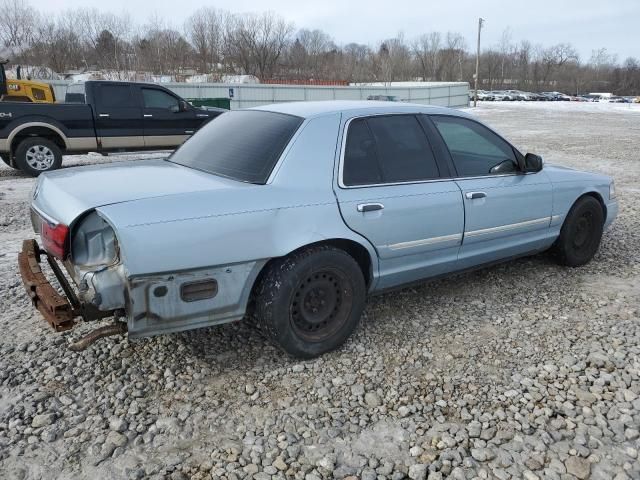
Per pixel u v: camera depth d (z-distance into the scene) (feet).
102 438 8.92
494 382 10.62
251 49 209.46
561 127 81.82
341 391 10.32
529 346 12.03
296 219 10.46
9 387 10.28
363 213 11.36
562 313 13.74
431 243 12.73
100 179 10.86
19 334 12.35
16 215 23.85
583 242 17.02
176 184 10.33
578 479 8.14
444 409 9.80
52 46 150.82
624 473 8.24
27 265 10.96
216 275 9.77
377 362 11.35
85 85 35.60
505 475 8.19
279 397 10.12
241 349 11.82
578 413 9.64
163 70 169.99
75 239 9.61
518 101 221.05
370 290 12.36
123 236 8.86
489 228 13.93
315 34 264.93
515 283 15.79
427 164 12.86
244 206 9.95
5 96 45.29
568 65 338.75
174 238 9.23
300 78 218.18
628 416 9.53
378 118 12.37
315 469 8.32
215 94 109.29
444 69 302.66
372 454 8.65
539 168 15.01
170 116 38.09
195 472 8.23
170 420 9.42
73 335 12.30
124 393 10.12
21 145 33.60
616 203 17.97
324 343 11.39
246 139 11.80
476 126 14.26
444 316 13.57
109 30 160.76
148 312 9.29
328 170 11.16
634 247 19.44
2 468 8.24
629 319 13.37
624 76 324.60
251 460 8.49
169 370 10.91
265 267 10.69
